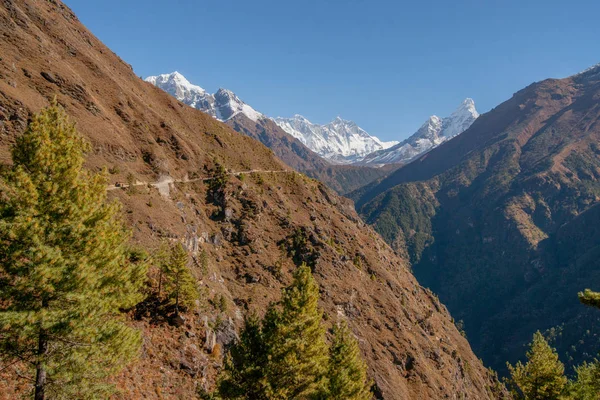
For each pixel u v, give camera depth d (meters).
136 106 108.06
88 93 89.19
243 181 111.06
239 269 82.94
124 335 17.30
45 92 77.31
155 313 41.84
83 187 16.62
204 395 25.42
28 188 14.94
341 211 153.38
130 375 31.25
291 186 132.75
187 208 86.38
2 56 75.12
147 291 43.31
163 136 106.31
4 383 19.94
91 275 15.61
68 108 79.75
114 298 18.20
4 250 14.30
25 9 101.00
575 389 28.03
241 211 100.06
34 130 16.23
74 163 16.56
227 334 50.28
